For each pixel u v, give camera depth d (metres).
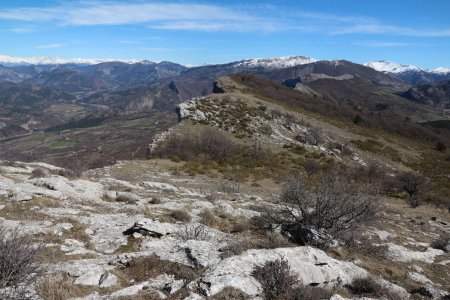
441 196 40.41
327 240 14.44
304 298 8.20
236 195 25.84
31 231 11.88
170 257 10.15
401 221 25.50
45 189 16.88
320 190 15.94
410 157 60.41
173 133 48.81
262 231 15.82
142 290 8.32
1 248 7.97
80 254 10.72
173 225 14.35
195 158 42.59
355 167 47.31
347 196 15.65
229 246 11.35
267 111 61.78
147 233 13.02
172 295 8.03
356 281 10.34
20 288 7.66
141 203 17.95
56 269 9.05
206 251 10.69
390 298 9.88
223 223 16.53
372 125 84.62
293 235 15.30
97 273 8.93
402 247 16.98
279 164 43.66
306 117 67.44
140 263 9.87
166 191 23.52
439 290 11.42
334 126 66.81
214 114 56.50
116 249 11.87
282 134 55.00
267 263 8.91
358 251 15.38
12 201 14.66
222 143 46.03
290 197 16.64
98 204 16.94
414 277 13.34
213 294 7.81
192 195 22.61
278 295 8.23
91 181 22.47
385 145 62.97
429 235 22.53
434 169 56.16
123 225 14.00
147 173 33.41
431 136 92.94
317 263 10.22
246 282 8.32
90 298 7.79
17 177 19.66
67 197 16.77
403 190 42.12
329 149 53.28
